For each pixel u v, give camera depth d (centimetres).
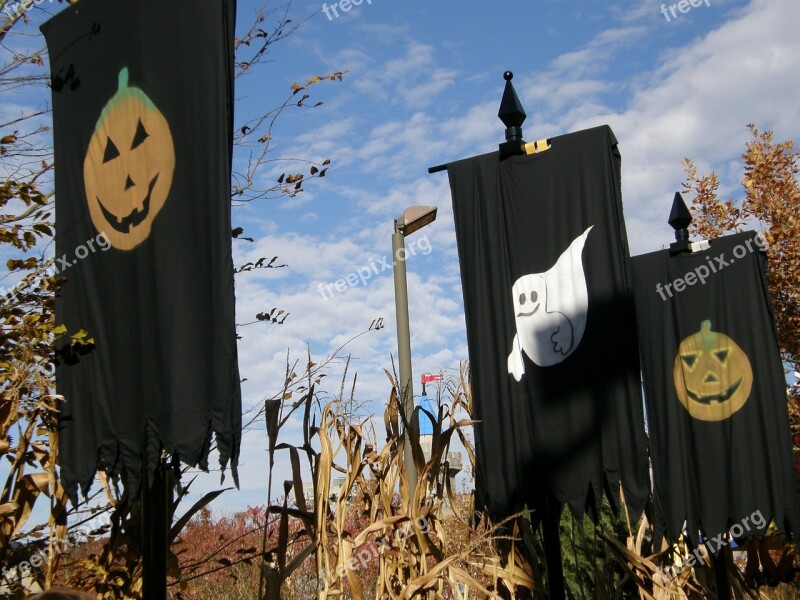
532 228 802
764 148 1758
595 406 749
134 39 579
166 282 530
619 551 894
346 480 670
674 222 1102
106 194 576
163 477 534
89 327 570
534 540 855
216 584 1104
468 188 837
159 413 520
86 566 590
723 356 1033
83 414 562
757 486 982
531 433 763
